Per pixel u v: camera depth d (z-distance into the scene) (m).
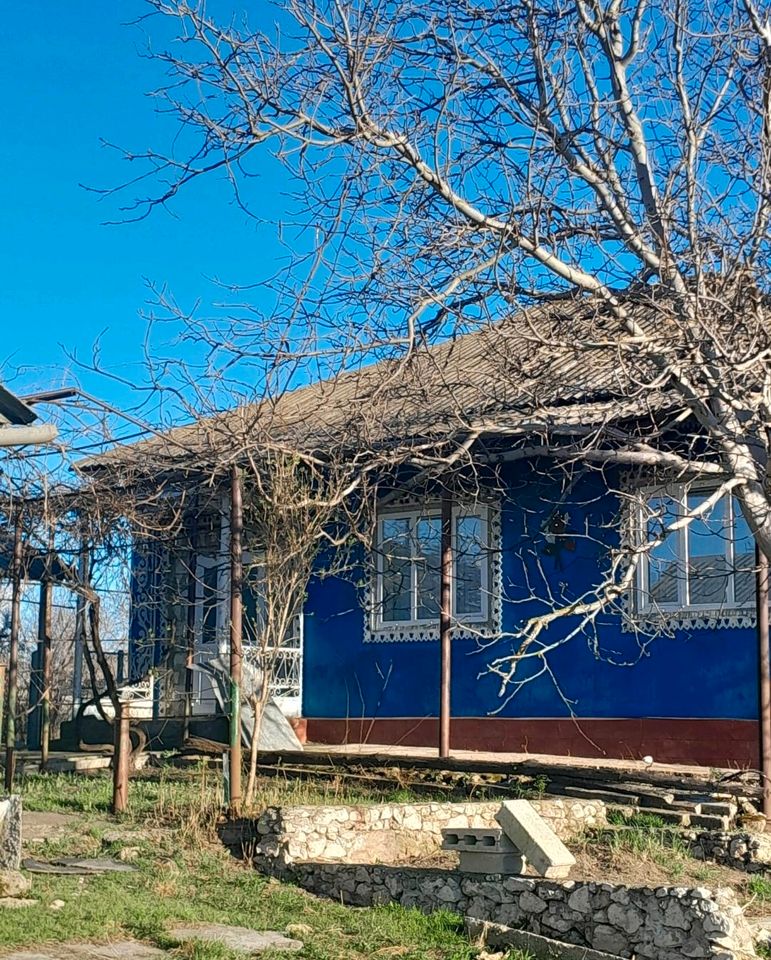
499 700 16.31
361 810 10.98
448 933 8.82
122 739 12.72
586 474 15.39
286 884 10.22
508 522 16.53
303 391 15.41
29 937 7.80
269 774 14.91
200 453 11.61
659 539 9.85
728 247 9.74
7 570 15.43
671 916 8.08
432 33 10.23
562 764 13.54
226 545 17.19
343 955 8.11
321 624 18.45
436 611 17.28
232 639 12.57
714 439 9.91
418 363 10.79
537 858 9.02
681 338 9.58
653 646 15.03
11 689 14.86
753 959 7.85
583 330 10.01
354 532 12.98
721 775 12.92
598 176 10.22
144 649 19.17
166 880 9.85
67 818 12.41
